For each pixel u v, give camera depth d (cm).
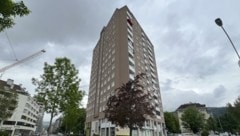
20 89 8700
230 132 6744
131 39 5172
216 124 7331
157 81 6325
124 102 1766
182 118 7562
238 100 4075
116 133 3769
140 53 5491
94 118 5469
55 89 1684
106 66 5550
